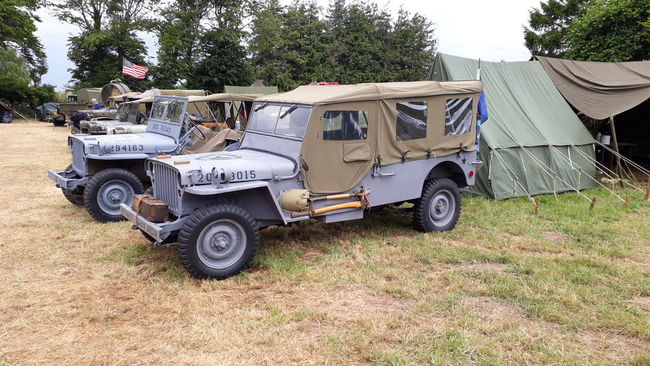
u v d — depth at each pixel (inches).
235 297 173.3
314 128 204.4
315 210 207.0
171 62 1534.2
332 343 139.8
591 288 180.7
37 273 196.1
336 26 1852.9
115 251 221.6
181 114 299.6
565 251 227.1
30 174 423.2
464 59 382.3
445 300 169.9
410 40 1844.2
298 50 1759.4
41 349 136.9
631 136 532.4
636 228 264.1
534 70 416.8
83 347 138.5
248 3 1651.1
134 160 290.2
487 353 135.0
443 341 140.8
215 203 193.5
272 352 135.7
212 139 288.4
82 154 280.4
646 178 420.8
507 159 339.0
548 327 152.0
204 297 171.5
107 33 1520.7
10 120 1272.1
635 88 399.9
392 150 229.3
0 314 159.3
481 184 337.4
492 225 270.1
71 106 1051.9
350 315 159.3
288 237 243.8
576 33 729.0
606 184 391.9
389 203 233.9
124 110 479.2
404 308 165.2
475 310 163.3
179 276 191.5
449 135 249.3
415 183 241.3
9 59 1579.7
